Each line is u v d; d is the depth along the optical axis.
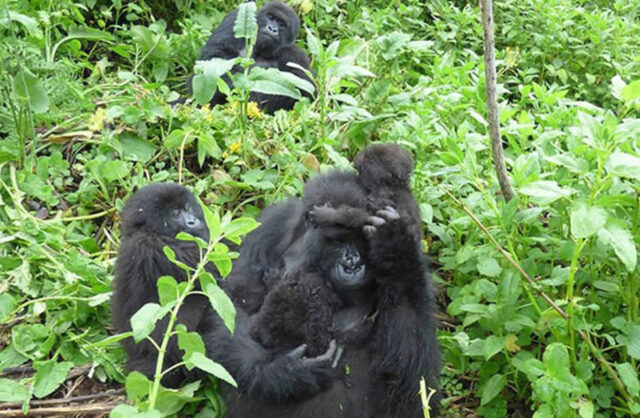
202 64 3.68
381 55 4.08
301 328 3.08
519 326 3.24
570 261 3.43
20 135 3.78
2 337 3.33
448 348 3.35
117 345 3.30
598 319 3.30
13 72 3.81
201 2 4.95
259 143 3.84
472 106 3.91
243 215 3.67
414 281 3.06
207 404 3.17
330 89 3.86
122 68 4.55
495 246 3.27
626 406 3.19
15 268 3.46
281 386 3.03
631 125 3.05
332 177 3.21
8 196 3.68
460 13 4.86
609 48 4.82
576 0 5.54
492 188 3.52
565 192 3.04
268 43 4.65
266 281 3.28
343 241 3.11
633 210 3.25
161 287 2.83
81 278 3.42
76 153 3.89
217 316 3.17
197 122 3.86
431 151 3.71
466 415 3.32
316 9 4.92
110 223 3.74
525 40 4.91
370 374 3.12
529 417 3.31
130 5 4.68
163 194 3.31
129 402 3.19
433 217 3.66
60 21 4.41
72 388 3.24
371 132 3.89
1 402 3.18
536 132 3.61
